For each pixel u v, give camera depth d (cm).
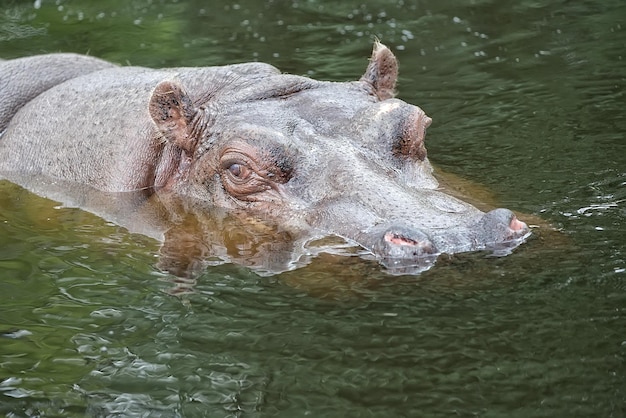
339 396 1678
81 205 2583
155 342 1892
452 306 1859
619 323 1777
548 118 3153
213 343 1866
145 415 1689
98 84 2864
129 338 1914
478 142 2953
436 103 3406
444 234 2036
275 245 2191
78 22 4422
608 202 2361
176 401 1717
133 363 1831
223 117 2512
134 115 2656
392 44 4112
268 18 4481
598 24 4225
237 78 2667
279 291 2008
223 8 4631
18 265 2247
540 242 2058
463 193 2405
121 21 4434
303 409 1655
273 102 2539
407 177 2353
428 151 2873
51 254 2300
